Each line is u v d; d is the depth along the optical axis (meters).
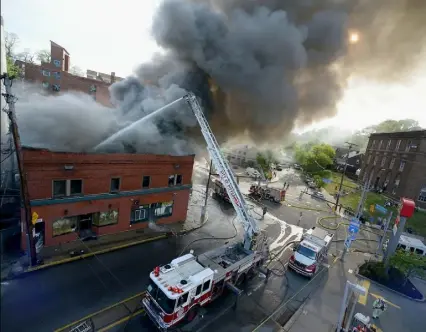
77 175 13.76
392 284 15.21
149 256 14.75
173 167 18.14
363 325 10.88
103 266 13.14
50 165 12.76
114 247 14.82
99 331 9.29
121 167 15.41
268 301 12.41
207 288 10.42
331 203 33.59
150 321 10.08
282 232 21.53
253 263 13.47
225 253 12.71
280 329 10.73
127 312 10.38
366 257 18.80
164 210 18.84
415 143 35.28
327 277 15.41
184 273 10.23
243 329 10.44
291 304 12.45
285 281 14.32
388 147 41.84
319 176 48.69
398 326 11.95
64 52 36.72
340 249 19.78
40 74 35.34
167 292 9.09
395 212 30.98
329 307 12.62
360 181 49.34
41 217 13.02
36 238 12.94
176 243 16.80
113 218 16.05
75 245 14.26
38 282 11.12
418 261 15.48
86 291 11.16
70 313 9.84
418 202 34.19
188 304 9.64
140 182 16.61
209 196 28.81
